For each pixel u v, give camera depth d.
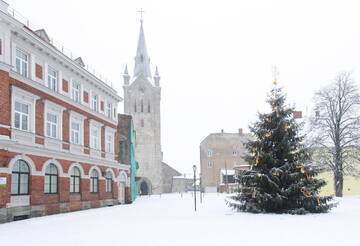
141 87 101.31
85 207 34.88
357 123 46.28
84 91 37.16
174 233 16.39
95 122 39.03
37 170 26.73
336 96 47.47
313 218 22.31
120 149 50.19
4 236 16.19
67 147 32.09
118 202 44.78
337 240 14.00
